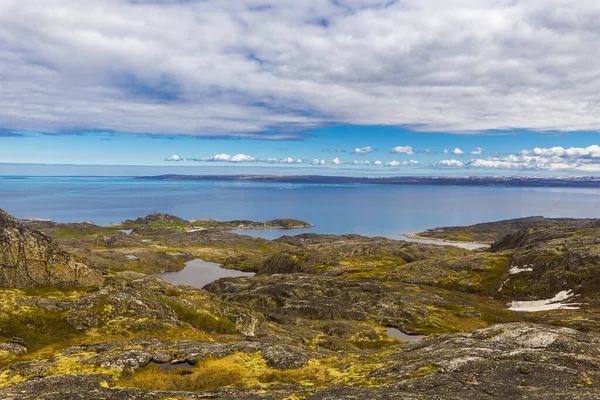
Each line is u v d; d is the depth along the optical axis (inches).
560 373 1261.1
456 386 1219.9
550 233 7608.3
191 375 1608.0
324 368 1733.5
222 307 3179.1
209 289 6520.7
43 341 2076.8
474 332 1861.5
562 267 5438.0
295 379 1588.3
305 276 6441.9
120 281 3006.9
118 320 2444.6
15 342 1967.3
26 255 2586.1
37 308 2303.2
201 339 2444.6
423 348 1793.8
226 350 1931.6
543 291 5152.6
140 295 2805.1
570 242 6304.1
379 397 1163.3
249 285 6053.2
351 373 1606.8
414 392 1209.4
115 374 1565.0
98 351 1907.0
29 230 2706.7
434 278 6318.9
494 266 6437.0
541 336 1610.5
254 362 1797.5
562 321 3639.3
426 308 4815.5
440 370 1368.1
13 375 1545.3
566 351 1475.1
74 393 1197.1
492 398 1122.7
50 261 2667.3
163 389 1469.0
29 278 2566.4
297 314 4608.8
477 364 1382.9
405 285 5994.1
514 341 1626.5
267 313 4776.1
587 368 1290.6
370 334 3811.5
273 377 1614.2
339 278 6200.8
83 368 1609.3
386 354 1888.5
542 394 1114.1
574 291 4872.0
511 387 1189.1
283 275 6688.0
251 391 1365.7
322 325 3996.1
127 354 1764.3
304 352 1980.8
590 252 5447.8
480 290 5723.4
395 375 1453.0
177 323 2645.2
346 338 3718.0
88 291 2691.9
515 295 5300.2
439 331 4084.6
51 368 1600.6
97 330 2306.8
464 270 6505.9
